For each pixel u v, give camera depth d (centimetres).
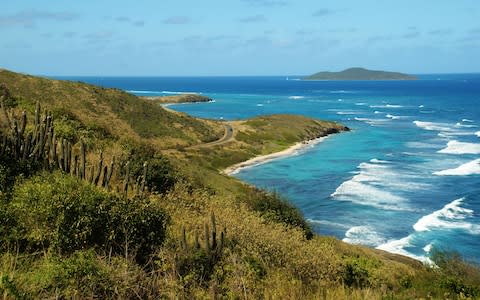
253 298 676
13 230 675
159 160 1984
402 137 8469
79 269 571
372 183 4962
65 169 996
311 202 4312
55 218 693
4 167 872
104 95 7762
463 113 12625
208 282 703
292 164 6425
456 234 3322
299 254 1139
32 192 732
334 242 2380
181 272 711
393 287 1512
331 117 12094
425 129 9456
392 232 3422
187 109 15100
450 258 2400
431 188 4644
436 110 13638
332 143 8181
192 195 1709
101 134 2264
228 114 13500
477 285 1631
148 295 602
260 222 1439
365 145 7775
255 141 8000
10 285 509
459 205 4012
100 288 575
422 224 3562
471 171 5328
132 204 781
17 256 619
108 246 713
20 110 2123
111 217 729
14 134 959
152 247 749
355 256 2148
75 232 690
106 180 988
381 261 2225
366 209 4016
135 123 7425
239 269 745
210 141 7800
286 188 4959
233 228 1092
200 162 6334
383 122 10850
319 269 1120
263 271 893
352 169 5822
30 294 526
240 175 5828
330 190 4759
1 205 720
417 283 1631
